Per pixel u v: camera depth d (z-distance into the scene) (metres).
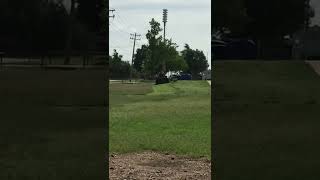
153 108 20.22
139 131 12.40
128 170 7.52
